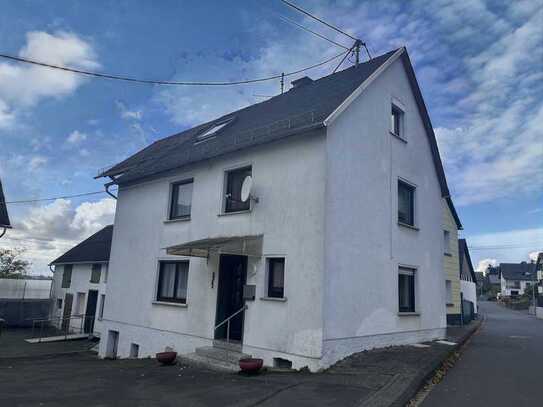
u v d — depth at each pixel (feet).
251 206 38.78
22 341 71.51
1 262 141.69
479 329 72.59
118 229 55.62
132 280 51.21
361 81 39.42
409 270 44.45
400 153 44.32
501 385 27.61
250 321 36.40
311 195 34.27
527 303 187.11
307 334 32.14
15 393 26.61
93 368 38.52
